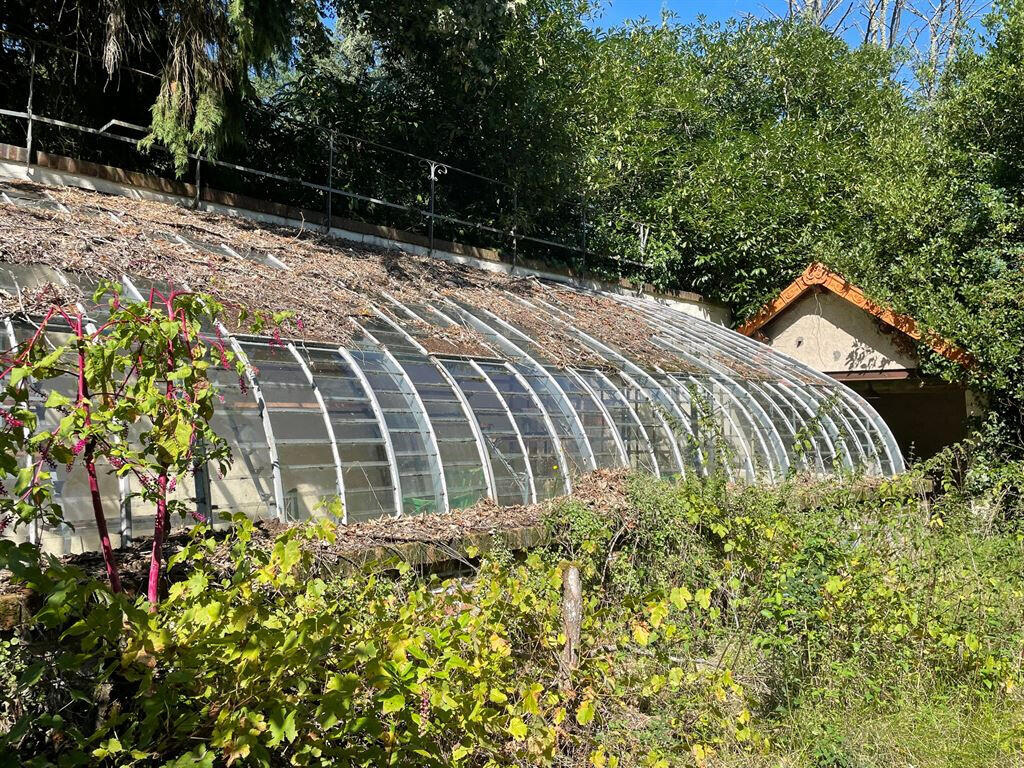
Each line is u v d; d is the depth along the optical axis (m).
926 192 14.77
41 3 11.45
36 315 5.55
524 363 9.01
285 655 2.96
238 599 3.38
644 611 4.72
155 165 12.61
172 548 4.93
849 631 6.30
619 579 6.55
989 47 15.23
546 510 7.03
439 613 4.02
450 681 3.75
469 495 7.18
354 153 15.49
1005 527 8.98
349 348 7.41
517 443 7.76
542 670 4.59
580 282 15.37
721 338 14.27
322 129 12.98
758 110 23.64
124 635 3.02
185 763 2.85
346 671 3.41
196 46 10.55
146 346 3.50
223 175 13.18
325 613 3.24
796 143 19.20
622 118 19.20
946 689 6.03
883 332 14.61
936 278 14.20
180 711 3.21
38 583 2.74
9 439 3.13
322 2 14.52
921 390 16.31
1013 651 6.32
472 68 14.73
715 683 4.75
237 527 3.60
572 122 16.94
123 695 3.71
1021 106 14.63
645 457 9.18
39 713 3.57
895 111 23.66
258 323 4.19
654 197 18.22
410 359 7.79
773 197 17.66
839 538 6.99
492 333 9.59
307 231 11.23
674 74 23.03
